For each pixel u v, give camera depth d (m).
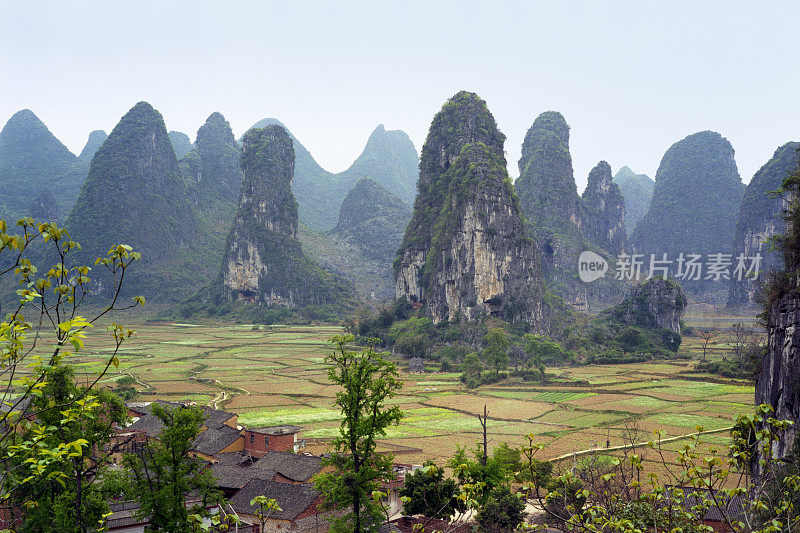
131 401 88.38
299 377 123.81
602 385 111.88
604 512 14.16
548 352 146.88
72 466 23.78
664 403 91.94
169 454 24.98
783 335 40.06
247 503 39.72
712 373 123.06
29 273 11.62
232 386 110.19
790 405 37.47
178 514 24.22
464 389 112.00
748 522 12.53
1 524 24.53
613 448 60.69
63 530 23.23
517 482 41.88
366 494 30.58
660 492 13.37
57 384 26.84
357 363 33.22
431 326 180.50
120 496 34.19
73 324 11.30
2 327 11.02
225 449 52.69
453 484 37.69
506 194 185.75
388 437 69.88
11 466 21.20
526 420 80.69
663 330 165.62
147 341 193.00
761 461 12.85
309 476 43.91
